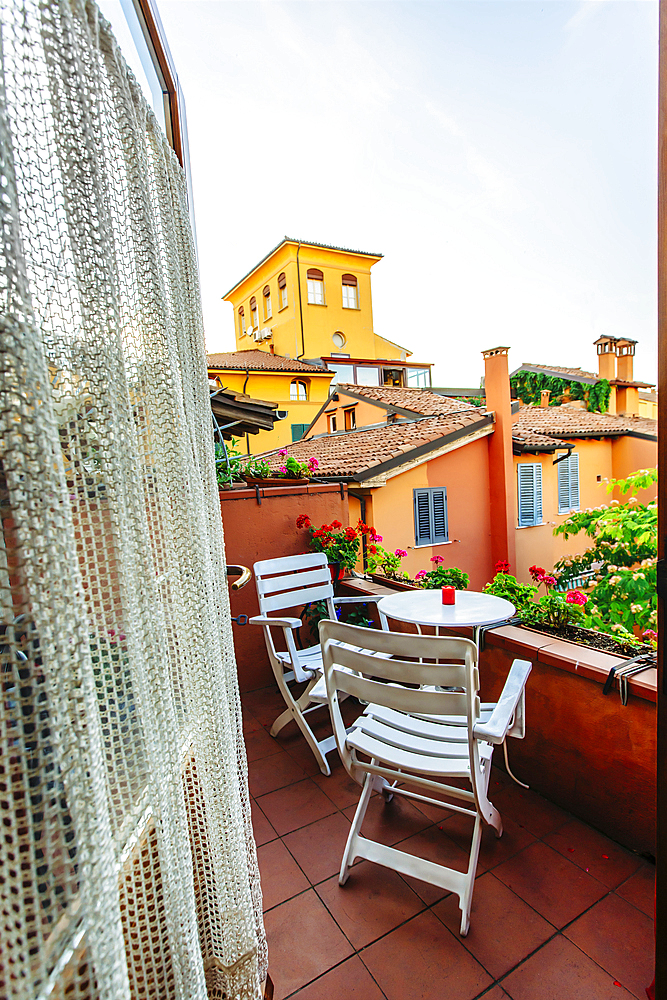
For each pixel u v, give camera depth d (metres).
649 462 11.78
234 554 3.43
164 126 1.71
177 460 0.92
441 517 8.26
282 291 18.53
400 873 1.72
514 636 2.22
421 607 2.25
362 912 1.59
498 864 1.75
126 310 0.81
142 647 0.69
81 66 0.59
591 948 1.43
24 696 0.41
